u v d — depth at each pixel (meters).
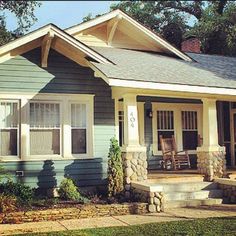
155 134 14.70
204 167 12.04
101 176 11.84
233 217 8.57
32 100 11.30
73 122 11.78
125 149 10.76
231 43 27.03
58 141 11.54
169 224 7.91
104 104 12.10
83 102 11.93
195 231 7.24
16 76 11.12
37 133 11.30
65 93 11.63
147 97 14.64
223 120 16.95
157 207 9.54
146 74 10.95
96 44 13.63
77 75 11.84
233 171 13.27
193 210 9.68
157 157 14.62
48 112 11.48
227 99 12.54
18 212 8.57
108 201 9.96
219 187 11.35
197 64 14.00
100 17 12.86
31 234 7.26
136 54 13.54
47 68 11.48
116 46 13.97
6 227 7.93
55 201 9.87
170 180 11.32
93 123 11.90
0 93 10.89
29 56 11.30
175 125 15.09
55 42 11.32
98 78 12.09
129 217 8.90
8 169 10.84
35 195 10.93
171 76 11.27
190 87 10.96
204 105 12.14
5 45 10.30
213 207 10.09
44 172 11.20
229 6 28.67
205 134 12.10
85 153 11.82
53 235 7.14
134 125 10.91
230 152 16.75
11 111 11.09
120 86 10.24
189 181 11.56
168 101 14.99
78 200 10.01
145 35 13.95
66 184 10.52
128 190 10.53
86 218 8.88
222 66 14.44
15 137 11.05
